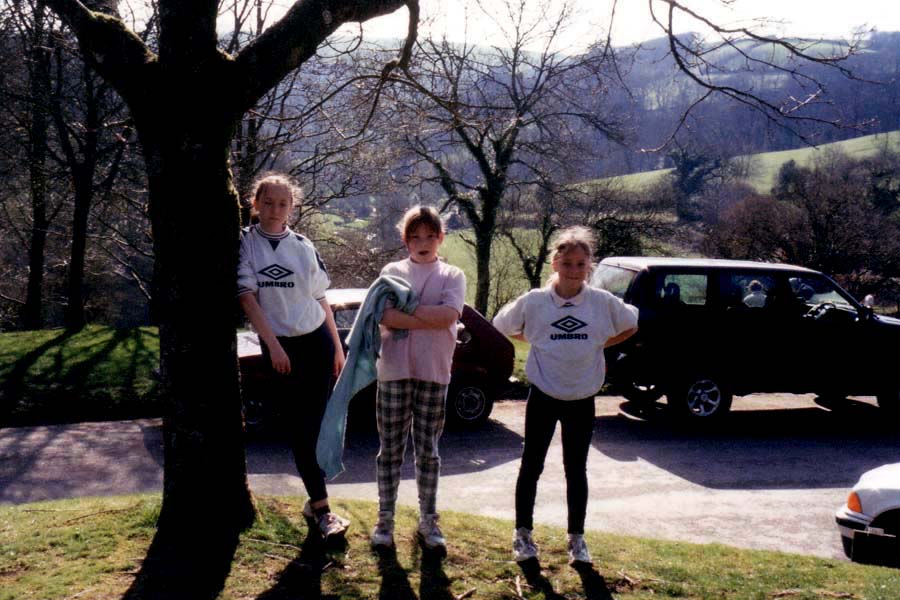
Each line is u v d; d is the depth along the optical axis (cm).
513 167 2398
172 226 370
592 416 409
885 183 3441
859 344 1041
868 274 3344
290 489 686
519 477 409
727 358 995
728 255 3347
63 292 2597
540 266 2755
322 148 1459
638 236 2658
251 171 1352
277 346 377
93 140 1602
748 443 927
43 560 364
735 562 436
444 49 1096
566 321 403
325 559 379
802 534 625
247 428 856
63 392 995
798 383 1023
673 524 641
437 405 403
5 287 2609
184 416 380
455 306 391
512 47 1738
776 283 1023
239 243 387
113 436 868
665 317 977
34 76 1548
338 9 385
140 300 2961
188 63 362
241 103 372
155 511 417
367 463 787
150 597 329
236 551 376
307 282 393
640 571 402
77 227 1680
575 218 2634
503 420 993
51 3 381
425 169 2261
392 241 2100
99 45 373
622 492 727
